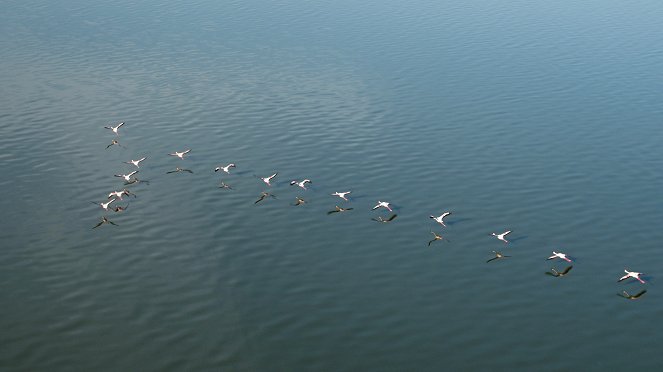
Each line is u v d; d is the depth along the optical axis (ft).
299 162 315.37
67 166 307.58
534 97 379.96
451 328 213.87
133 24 496.64
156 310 220.64
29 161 310.86
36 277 234.99
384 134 340.80
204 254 249.55
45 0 550.36
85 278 235.20
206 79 402.52
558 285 233.35
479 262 245.65
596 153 322.14
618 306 222.89
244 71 414.21
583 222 270.05
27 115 354.13
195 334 210.38
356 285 233.76
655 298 226.38
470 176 303.68
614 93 383.65
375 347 205.67
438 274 239.30
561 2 552.41
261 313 220.02
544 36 472.44
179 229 263.49
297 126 348.59
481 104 372.38
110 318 216.74
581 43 458.91
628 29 485.56
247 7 536.83
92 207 276.82
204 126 347.97
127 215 271.28
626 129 344.28
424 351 204.03
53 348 203.82
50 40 461.78
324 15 518.37
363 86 394.52
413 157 319.88
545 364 199.21
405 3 548.72
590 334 211.00
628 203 282.56
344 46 456.04
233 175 302.86
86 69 414.62
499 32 481.05
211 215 272.92
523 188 294.05
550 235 261.65
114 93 382.83
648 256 249.34
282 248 253.44
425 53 443.32
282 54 441.27
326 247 254.06
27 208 274.98
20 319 215.31
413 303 225.15
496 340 208.74
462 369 197.26
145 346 205.16
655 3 549.54
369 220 270.87
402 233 262.67
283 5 542.57
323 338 209.15
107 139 333.21
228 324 214.90
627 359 201.05
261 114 361.10
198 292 229.45
